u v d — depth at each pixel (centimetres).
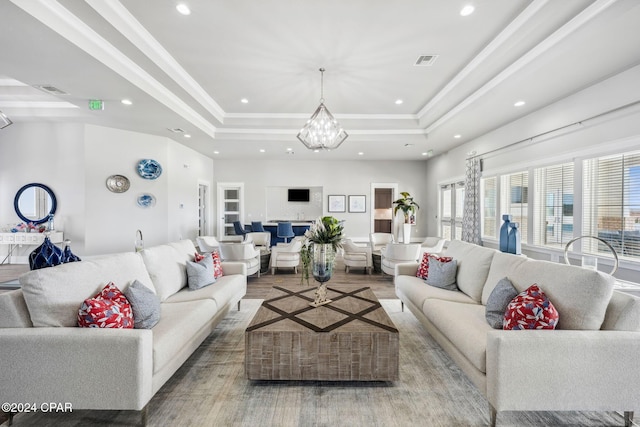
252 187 883
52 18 241
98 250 556
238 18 276
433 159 830
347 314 233
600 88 333
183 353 207
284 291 292
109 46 301
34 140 543
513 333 161
